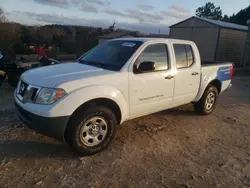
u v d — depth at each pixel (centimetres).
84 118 337
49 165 326
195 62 508
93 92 338
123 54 411
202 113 573
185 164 348
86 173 311
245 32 2167
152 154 371
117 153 368
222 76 593
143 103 412
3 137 399
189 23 2109
